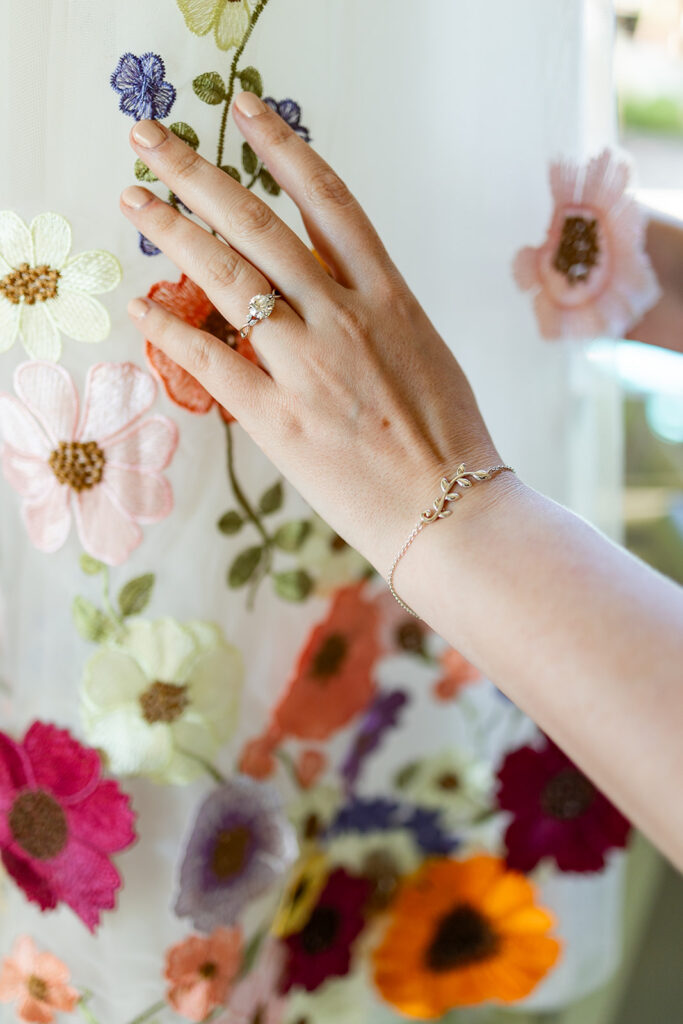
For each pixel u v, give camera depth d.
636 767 0.38
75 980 0.62
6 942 0.65
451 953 0.76
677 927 0.95
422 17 0.59
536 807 0.75
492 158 0.63
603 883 0.78
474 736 0.75
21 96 0.50
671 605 0.42
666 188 0.77
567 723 0.41
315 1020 0.73
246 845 0.64
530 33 0.61
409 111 0.60
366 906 0.74
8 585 0.58
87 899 0.60
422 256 0.64
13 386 0.54
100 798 0.59
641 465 0.89
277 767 0.66
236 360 0.50
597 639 0.41
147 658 0.59
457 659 0.73
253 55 0.53
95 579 0.57
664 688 0.39
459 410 0.52
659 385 0.82
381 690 0.71
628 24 0.75
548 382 0.69
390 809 0.74
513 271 0.65
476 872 0.75
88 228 0.52
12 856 0.62
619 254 0.67
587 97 0.64
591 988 0.80
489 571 0.45
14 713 0.60
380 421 0.51
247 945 0.66
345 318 0.50
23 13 0.50
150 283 0.54
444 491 0.49
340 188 0.50
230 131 0.53
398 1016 0.76
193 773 0.60
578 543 0.45
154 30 0.50
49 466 0.56
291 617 0.65
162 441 0.56
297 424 0.51
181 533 0.58
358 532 0.51
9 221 0.52
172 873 0.61
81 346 0.53
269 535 0.62
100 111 0.51
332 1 0.55
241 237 0.48
